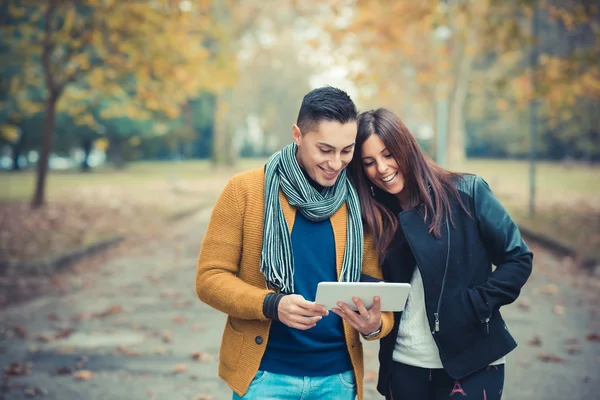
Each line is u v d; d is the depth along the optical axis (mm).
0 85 18906
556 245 11891
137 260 11133
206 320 7047
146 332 6543
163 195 24500
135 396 4820
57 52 19812
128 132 36312
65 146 38656
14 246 11148
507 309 7496
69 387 4988
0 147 42906
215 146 44375
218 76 16828
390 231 2693
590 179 32938
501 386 2662
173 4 14219
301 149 2439
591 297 8078
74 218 16047
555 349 5938
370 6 16438
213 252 2514
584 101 37000
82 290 8602
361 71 17656
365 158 2699
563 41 28547
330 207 2473
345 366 2537
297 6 22641
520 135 50094
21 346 6031
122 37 15273
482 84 37219
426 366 2664
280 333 2484
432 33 25500
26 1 15023
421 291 2697
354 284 2254
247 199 2502
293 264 2461
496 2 14125
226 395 4855
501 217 2637
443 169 2791
